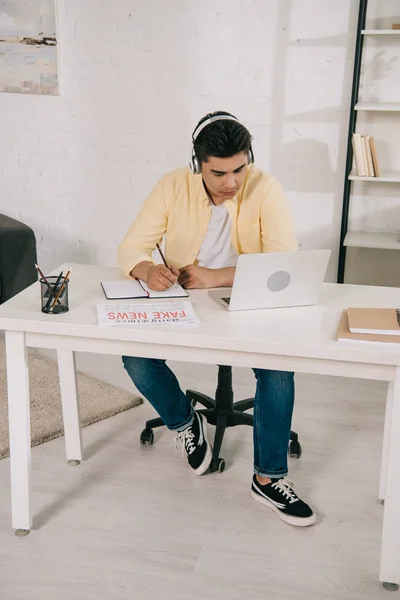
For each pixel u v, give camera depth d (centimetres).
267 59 391
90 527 228
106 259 449
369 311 207
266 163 407
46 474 258
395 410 189
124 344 205
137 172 428
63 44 415
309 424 297
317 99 391
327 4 376
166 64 405
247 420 272
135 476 258
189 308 213
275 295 215
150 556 215
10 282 401
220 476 259
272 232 242
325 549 220
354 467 265
